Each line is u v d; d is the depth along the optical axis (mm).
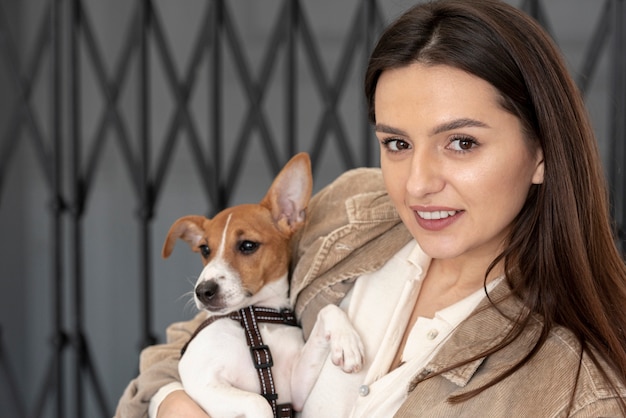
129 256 3127
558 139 1142
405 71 1144
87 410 3242
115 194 3125
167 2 2973
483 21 1117
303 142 2869
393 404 1234
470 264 1298
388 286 1412
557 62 1161
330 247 1475
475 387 1134
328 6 2807
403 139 1180
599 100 2559
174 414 1411
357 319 1416
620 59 2203
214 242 1589
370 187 1535
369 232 1459
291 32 2346
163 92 3002
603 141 2549
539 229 1175
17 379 3336
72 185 2623
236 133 2914
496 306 1200
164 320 3088
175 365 1564
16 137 2830
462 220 1158
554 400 1066
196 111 2953
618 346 1100
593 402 1040
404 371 1251
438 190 1148
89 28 2588
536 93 1127
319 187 2883
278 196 1608
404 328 1346
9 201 3275
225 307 1522
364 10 2271
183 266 3049
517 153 1136
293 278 1542
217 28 2385
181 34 2969
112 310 3180
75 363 2682
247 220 1590
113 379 3201
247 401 1389
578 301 1138
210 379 1454
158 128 3016
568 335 1116
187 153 2996
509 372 1114
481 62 1096
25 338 3342
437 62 1112
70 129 2617
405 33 1157
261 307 1563
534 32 1151
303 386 1459
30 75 2764
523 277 1196
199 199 2990
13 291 3303
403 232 1450
